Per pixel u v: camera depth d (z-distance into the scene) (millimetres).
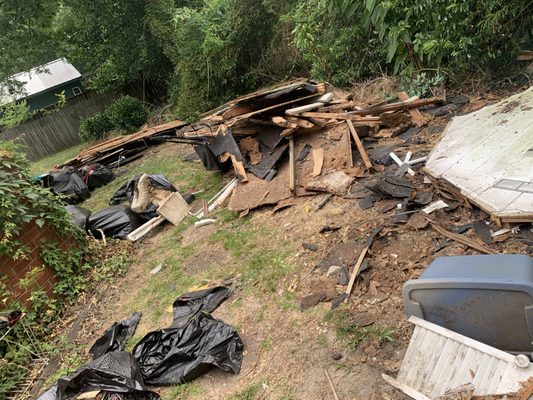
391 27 6090
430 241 3553
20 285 4520
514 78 5660
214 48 10586
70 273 5227
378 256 3613
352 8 6758
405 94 6238
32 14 14094
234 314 3684
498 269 2066
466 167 4016
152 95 16266
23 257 4617
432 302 2225
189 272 4727
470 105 5543
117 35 14625
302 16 8602
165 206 6117
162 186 6516
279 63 10609
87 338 4219
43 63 16000
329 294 3418
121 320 4324
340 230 4152
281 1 9977
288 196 5172
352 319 3078
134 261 5500
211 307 3869
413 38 6199
